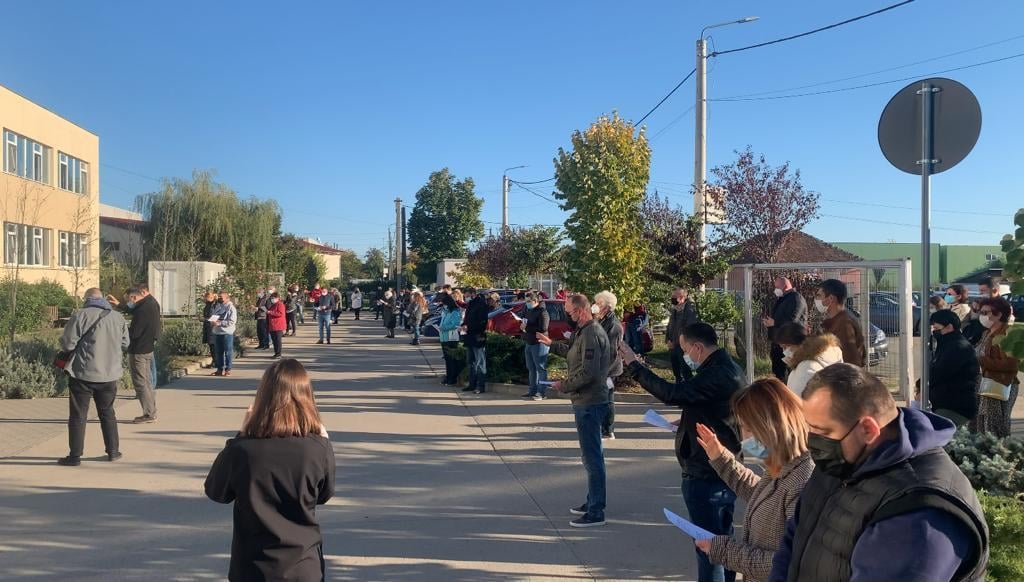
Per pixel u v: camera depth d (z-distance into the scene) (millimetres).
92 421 9961
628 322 13031
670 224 17391
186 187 38344
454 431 9672
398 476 7465
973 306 9273
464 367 13852
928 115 5371
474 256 40438
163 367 14586
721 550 2990
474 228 68250
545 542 5629
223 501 3236
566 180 12820
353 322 38719
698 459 4160
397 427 9898
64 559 5238
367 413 10914
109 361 7832
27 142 28797
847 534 2076
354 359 18812
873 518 1994
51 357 13227
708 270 16875
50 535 5703
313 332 30016
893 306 8594
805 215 17422
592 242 12617
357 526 5965
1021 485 4293
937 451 2062
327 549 5461
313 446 3240
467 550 5461
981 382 6844
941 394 6168
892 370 8562
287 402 3256
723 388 4102
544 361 12273
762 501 3070
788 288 9469
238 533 3180
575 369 5996
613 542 5633
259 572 3113
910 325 8141
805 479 2941
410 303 27984
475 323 12797
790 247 18156
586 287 12750
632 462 8023
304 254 56469
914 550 1867
